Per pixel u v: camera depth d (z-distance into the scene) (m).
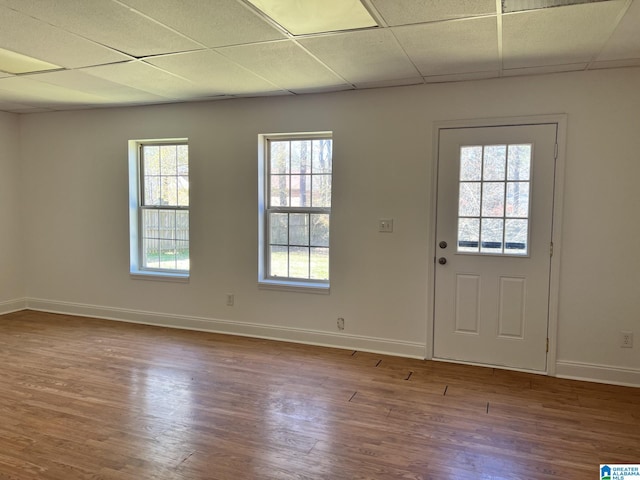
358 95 4.03
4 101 4.65
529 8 2.31
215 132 4.57
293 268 4.52
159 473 2.28
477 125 3.69
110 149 5.02
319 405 3.05
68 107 4.96
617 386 3.40
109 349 4.18
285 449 2.51
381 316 4.11
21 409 2.97
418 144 3.87
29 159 5.44
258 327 4.57
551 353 3.60
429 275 3.91
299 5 2.30
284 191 4.50
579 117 3.42
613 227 3.41
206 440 2.60
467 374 3.62
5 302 5.42
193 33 2.70
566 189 3.49
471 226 3.77
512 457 2.44
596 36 2.68
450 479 2.24
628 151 3.34
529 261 3.62
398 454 2.46
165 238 5.00
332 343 4.30
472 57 3.09
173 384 3.39
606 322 3.47
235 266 4.61
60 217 5.34
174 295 4.89
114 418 2.85
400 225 3.98
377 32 2.65
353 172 4.10
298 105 4.24
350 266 4.18
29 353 4.05
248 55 3.09
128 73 3.55
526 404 3.08
